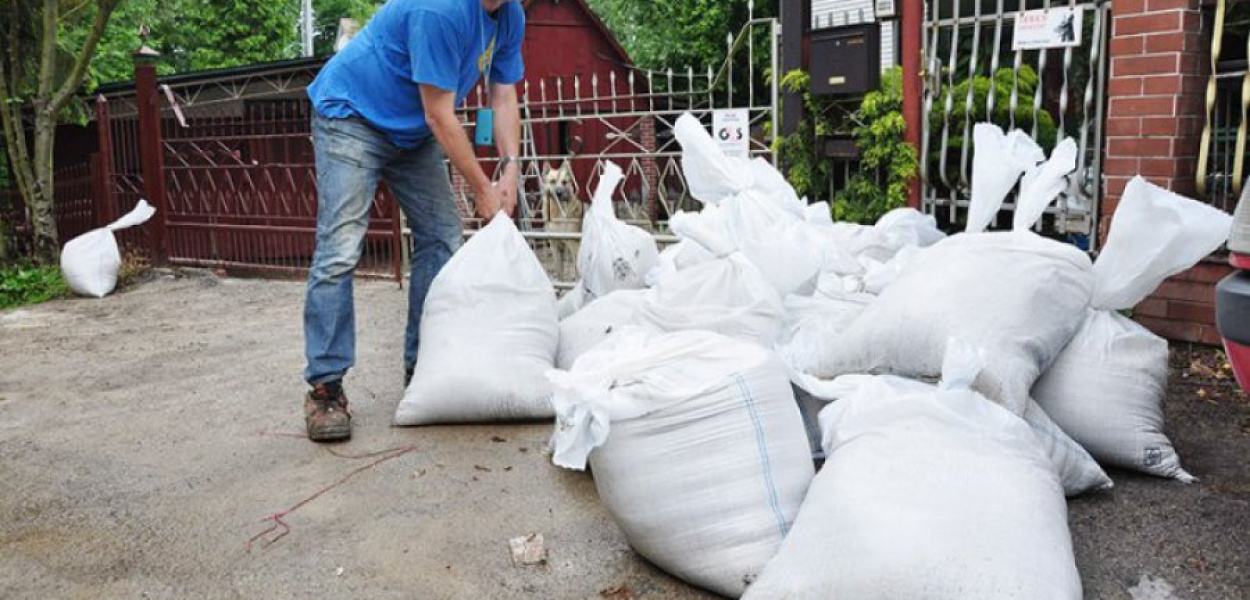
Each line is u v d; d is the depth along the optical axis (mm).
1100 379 3051
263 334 6027
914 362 2906
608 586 2541
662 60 19109
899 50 5598
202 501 3215
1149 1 4312
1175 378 4031
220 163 8961
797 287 3688
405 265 7504
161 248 9234
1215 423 3543
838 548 2070
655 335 2904
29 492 3367
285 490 3268
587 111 12383
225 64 26625
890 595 1952
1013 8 6008
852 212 5492
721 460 2455
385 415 4004
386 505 3102
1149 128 4363
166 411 4312
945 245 3207
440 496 3148
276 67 11266
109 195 9664
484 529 2900
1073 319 3059
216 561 2781
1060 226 4922
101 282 8148
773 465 2477
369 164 3750
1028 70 5266
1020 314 2887
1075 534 2707
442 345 3777
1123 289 3180
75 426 4152
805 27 5723
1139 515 2805
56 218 11031
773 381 2578
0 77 10148
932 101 5277
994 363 2762
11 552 2896
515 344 3758
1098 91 4715
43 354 5777
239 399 4445
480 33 3664
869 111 5316
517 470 3328
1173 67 4266
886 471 2246
